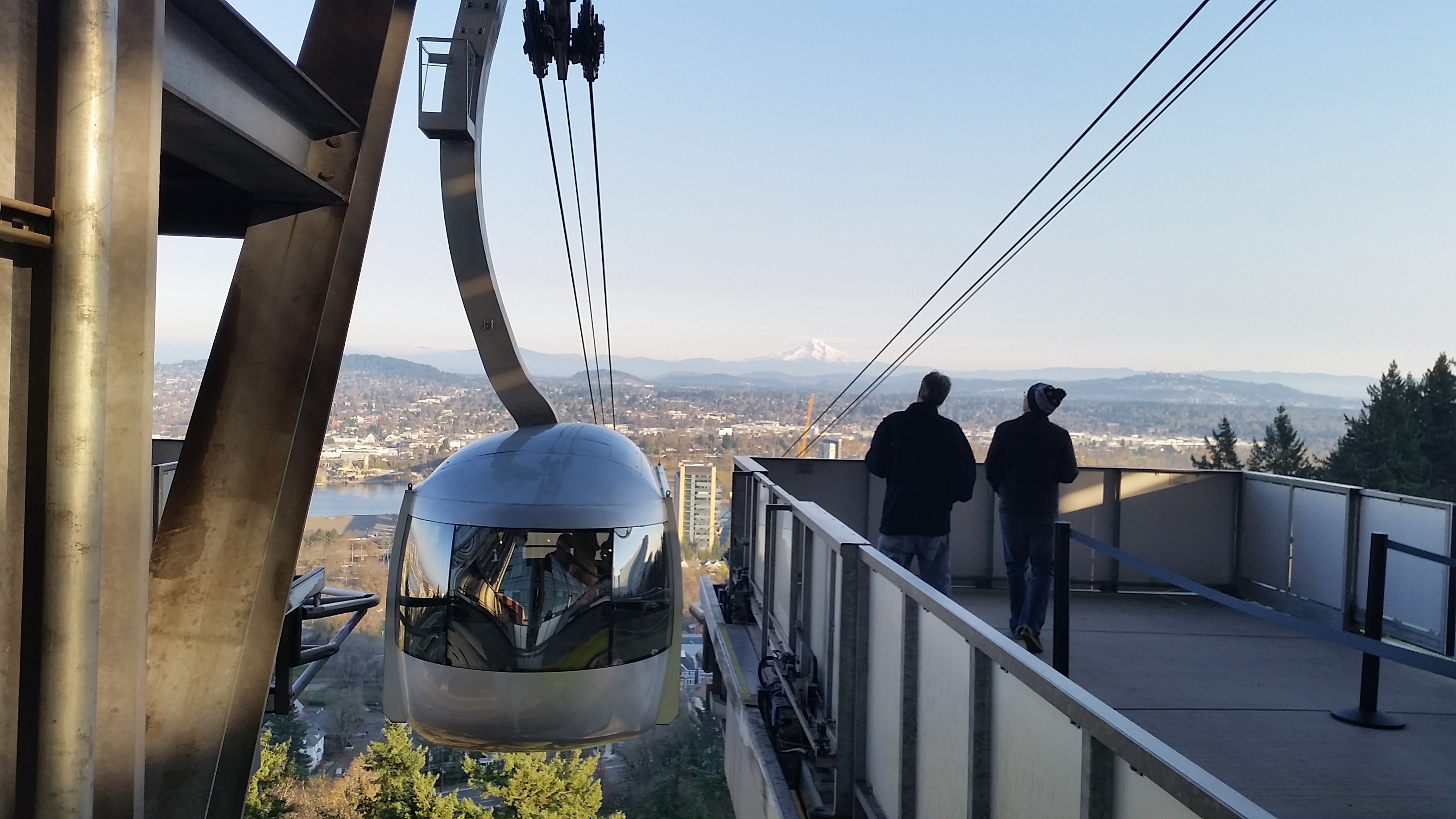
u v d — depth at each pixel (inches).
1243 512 327.3
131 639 87.6
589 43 316.8
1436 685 215.8
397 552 261.4
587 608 248.4
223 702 118.3
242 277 127.5
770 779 196.2
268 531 122.3
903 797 140.4
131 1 85.2
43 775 80.2
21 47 80.6
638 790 1374.3
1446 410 1710.1
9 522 81.6
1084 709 82.7
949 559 264.2
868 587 168.1
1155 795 74.4
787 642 225.0
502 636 244.2
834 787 173.5
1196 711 196.5
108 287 82.3
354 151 132.6
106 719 87.1
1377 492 258.7
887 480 263.1
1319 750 173.5
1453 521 227.5
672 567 271.7
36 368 82.3
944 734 126.2
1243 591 323.9
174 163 138.0
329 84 133.0
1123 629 275.1
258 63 110.3
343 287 130.7
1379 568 189.0
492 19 319.0
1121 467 331.6
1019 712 102.0
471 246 316.5
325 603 260.7
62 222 79.6
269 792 1141.1
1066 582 179.5
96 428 81.0
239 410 123.9
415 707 248.1
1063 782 90.4
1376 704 191.5
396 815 1214.9
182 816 114.1
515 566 247.6
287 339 125.9
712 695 331.3
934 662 131.4
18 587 82.2
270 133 118.5
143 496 87.3
